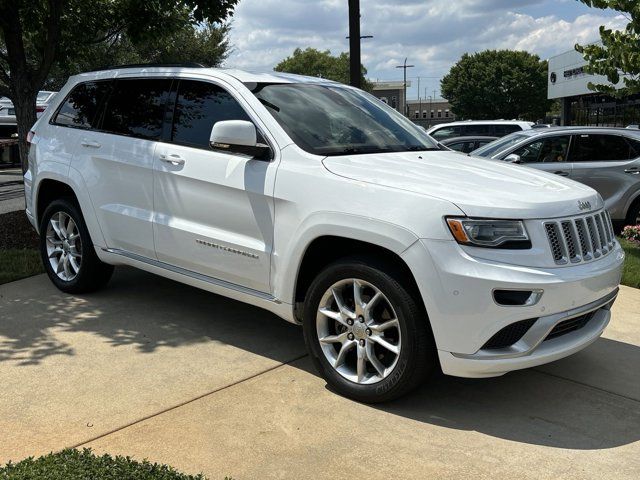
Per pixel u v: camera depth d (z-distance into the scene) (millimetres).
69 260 5570
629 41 7555
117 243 5047
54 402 3627
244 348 4500
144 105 4980
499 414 3613
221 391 3814
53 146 5535
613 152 9297
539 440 3336
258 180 4043
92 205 5129
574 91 38094
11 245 7316
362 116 4688
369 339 3631
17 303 5352
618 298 5898
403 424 3473
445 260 3283
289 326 4961
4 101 19047
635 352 4574
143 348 4445
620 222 9508
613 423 3531
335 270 3689
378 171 3744
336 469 3027
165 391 3795
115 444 3191
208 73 4648
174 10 8453
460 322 3291
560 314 3383
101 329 4789
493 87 83125
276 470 3008
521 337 3369
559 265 3410
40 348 4398
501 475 3004
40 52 8547
